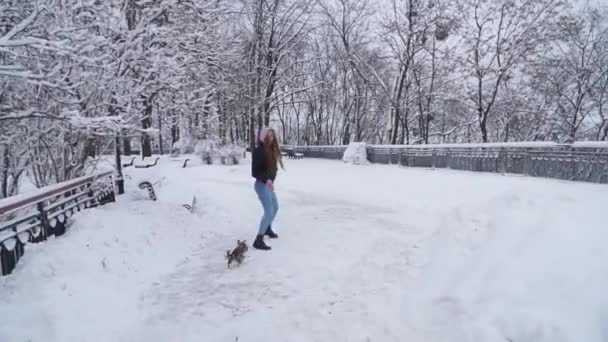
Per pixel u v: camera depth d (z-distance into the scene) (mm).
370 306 3357
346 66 35625
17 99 6043
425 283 3434
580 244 2715
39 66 5449
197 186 11211
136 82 8078
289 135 49312
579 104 24734
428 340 2703
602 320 2121
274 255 5016
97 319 3283
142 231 5410
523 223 3336
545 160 12273
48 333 2965
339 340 2896
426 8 25453
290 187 11859
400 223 6812
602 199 3418
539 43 22406
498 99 26422
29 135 6121
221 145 24250
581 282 2395
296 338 2953
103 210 6078
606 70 23531
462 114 33125
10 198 3764
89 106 6930
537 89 25438
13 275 3619
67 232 4883
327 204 8906
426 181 12602
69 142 6762
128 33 7438
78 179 5918
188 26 9273
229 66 14172
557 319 2258
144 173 12570
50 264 3797
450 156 16625
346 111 37188
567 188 4027
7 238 3775
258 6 28328
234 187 10938
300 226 6668
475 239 3566
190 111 9750
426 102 31641
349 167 19547
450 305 2951
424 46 26750
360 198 9758
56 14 5227
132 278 4188
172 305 3639
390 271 4000
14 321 3006
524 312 2436
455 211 4410
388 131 28531
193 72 9617
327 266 4496
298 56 36938
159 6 8539
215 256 5133
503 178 12477
